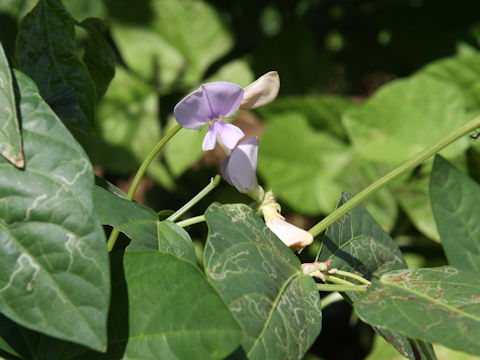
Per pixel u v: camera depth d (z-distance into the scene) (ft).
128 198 0.75
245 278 0.62
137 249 0.67
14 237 0.53
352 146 1.79
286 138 1.77
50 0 0.77
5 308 0.52
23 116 0.56
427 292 0.67
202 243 1.79
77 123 0.82
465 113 1.64
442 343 0.57
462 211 0.98
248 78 1.86
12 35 1.52
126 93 1.72
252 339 0.58
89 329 0.51
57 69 0.80
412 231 1.73
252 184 0.76
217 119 0.73
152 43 1.76
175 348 0.54
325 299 1.07
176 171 1.74
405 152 1.67
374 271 0.86
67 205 0.54
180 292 0.56
